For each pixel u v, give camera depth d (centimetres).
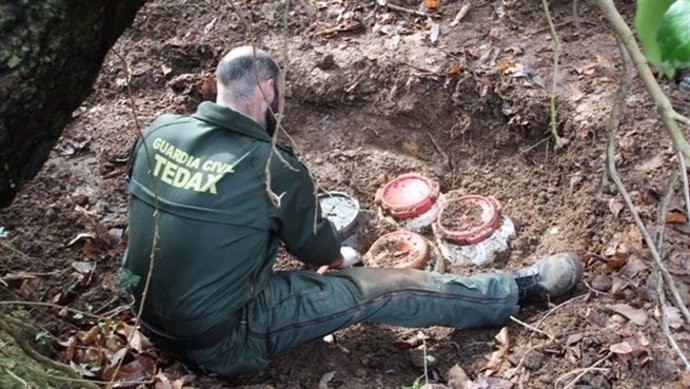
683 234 325
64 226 362
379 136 425
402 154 421
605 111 374
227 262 276
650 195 339
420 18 446
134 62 451
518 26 429
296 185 280
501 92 401
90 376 296
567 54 406
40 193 378
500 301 312
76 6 228
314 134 432
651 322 300
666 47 107
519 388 292
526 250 362
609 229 338
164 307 280
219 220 272
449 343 321
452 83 412
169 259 276
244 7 468
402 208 373
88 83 251
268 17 461
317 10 461
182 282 275
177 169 280
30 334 293
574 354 297
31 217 364
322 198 382
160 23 470
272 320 291
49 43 227
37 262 344
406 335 329
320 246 299
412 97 417
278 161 275
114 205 377
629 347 291
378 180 407
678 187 338
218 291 277
